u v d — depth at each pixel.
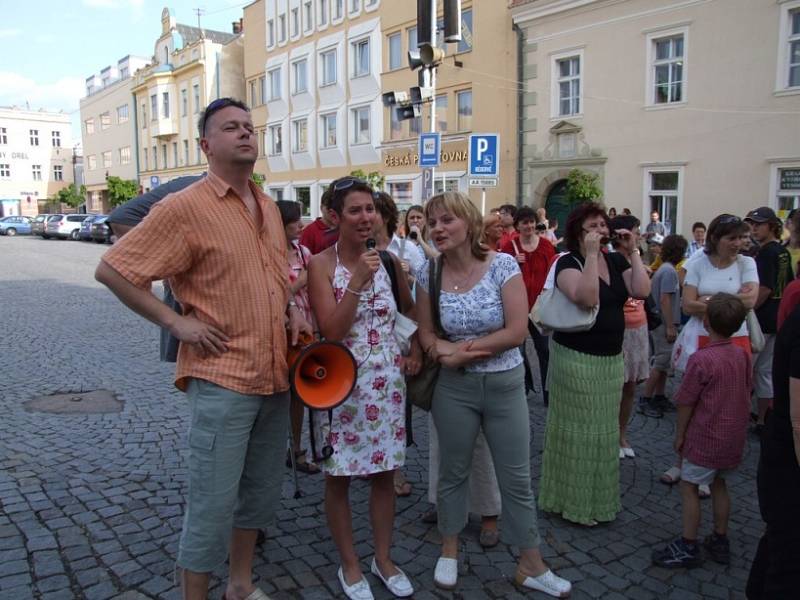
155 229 2.32
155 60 44.06
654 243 11.73
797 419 2.12
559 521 3.74
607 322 3.54
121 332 9.39
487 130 19.67
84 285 15.07
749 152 13.95
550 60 17.47
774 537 2.28
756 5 13.52
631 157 15.94
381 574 3.02
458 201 2.91
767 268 4.96
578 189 16.20
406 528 3.62
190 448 2.49
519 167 18.61
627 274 3.67
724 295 3.26
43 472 4.24
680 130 14.96
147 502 3.80
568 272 3.48
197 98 38.75
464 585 3.07
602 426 3.60
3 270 18.58
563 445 3.69
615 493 3.71
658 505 3.95
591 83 16.56
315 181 28.80
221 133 2.40
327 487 2.94
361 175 23.39
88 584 2.96
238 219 2.46
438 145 9.27
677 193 15.23
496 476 3.16
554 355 3.71
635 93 15.69
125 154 50.09
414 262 4.59
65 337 8.99
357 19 25.44
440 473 3.10
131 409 5.66
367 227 2.81
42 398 6.00
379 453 2.85
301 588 3.01
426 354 3.04
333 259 2.92
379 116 24.89
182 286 2.49
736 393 3.14
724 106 14.21
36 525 3.50
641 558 3.33
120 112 49.88
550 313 3.56
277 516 3.73
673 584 3.09
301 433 4.71
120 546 3.30
